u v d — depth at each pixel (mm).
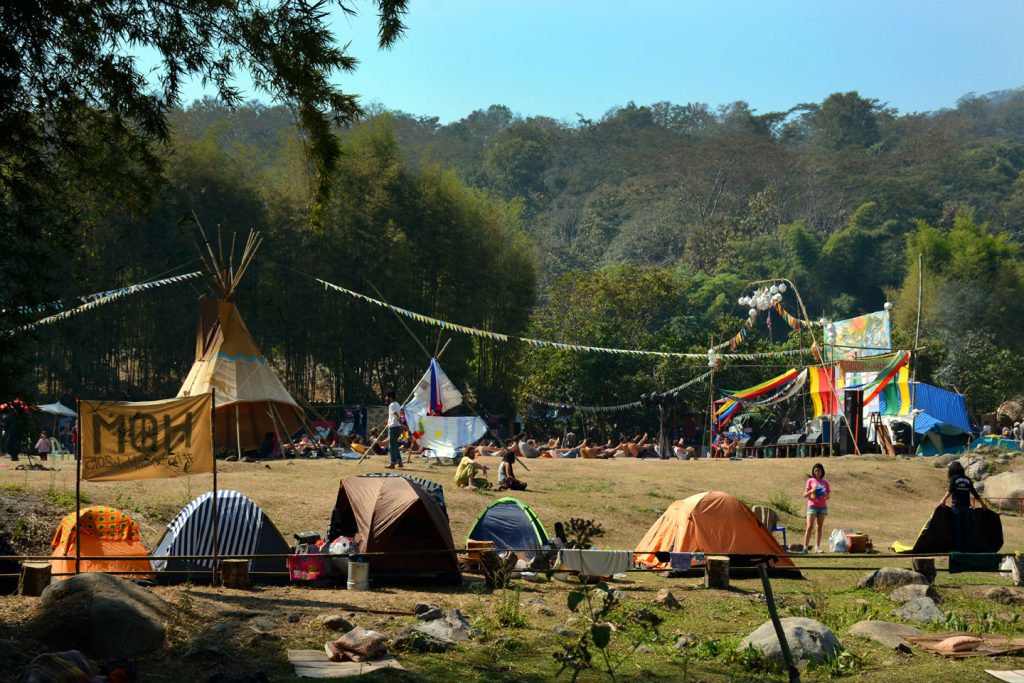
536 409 58406
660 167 145875
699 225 126688
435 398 31547
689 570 15906
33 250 10641
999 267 80750
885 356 39656
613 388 57031
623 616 11859
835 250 113250
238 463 25156
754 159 138250
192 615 10438
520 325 54281
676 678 9281
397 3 9555
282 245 45469
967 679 9406
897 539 21984
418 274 50094
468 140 188250
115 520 13406
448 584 14180
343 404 46750
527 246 56812
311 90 10281
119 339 42094
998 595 14141
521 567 15195
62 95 10422
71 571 12773
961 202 132375
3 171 10555
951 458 35125
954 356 70375
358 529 14078
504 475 24031
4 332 10234
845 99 164750
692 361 59344
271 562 13688
